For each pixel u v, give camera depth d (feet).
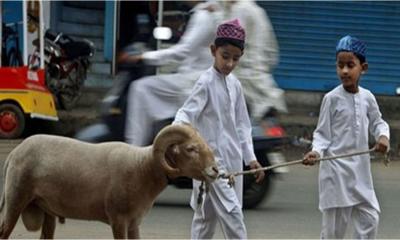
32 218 24.67
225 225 24.71
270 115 38.86
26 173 23.70
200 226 25.70
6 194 24.18
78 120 58.90
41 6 56.29
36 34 56.08
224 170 24.54
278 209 39.37
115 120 38.04
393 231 36.09
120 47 65.36
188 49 36.78
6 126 54.34
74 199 23.34
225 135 25.07
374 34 65.05
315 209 39.65
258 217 37.50
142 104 37.50
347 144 25.89
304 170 51.75
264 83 38.93
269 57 39.37
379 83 65.31
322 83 64.90
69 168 23.32
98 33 67.56
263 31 38.75
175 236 33.32
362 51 25.80
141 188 22.95
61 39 61.98
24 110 54.24
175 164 22.91
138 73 38.34
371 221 26.05
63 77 61.62
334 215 26.09
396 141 58.39
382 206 41.37
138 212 23.18
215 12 36.65
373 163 55.16
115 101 38.24
